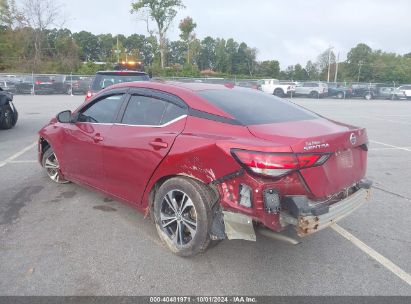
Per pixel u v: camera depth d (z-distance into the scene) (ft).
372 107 81.00
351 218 15.49
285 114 12.60
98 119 14.80
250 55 253.44
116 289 10.14
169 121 12.20
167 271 11.05
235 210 10.16
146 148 12.22
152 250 12.22
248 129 10.62
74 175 16.30
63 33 186.50
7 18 161.27
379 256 12.34
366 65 236.22
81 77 99.96
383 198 18.08
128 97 13.91
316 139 10.14
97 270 11.00
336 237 13.65
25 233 13.20
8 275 10.61
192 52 194.80
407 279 11.01
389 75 224.33
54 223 14.07
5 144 28.63
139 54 203.62
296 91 121.39
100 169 14.44
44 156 18.45
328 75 230.27
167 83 13.47
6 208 15.40
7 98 35.73
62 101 72.28
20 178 19.34
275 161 9.49
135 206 13.47
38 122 40.96
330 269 11.44
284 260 11.87
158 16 166.71
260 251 12.35
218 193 10.53
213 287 10.36
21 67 155.12
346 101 105.81
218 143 10.34
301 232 9.71
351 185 11.66
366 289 10.46
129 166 12.98
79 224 14.03
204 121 11.39
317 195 10.25
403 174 22.66
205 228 10.88
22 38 161.38
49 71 157.58
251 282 10.64
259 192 9.72
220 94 12.75
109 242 12.70
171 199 11.73
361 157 12.12
